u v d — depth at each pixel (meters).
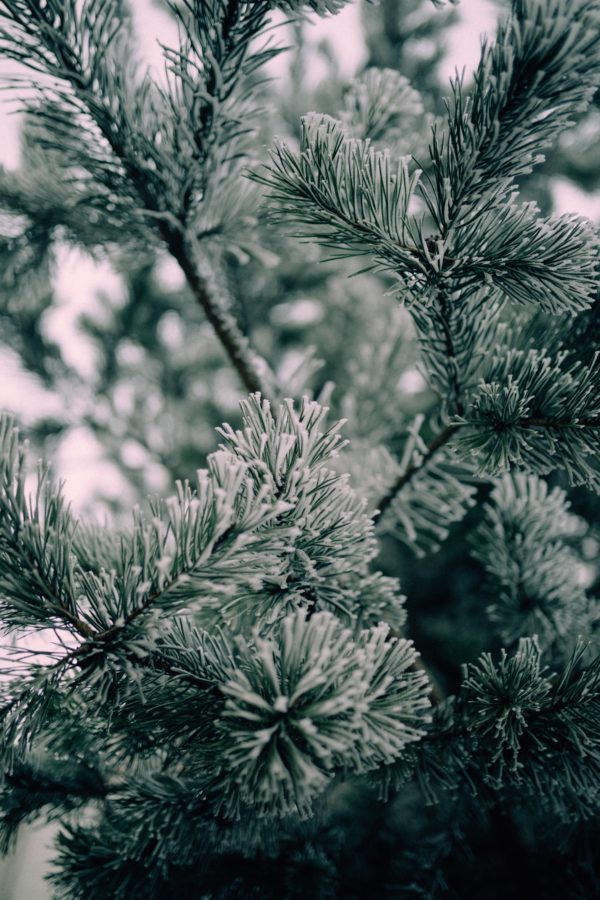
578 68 0.77
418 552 1.12
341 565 0.88
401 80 1.07
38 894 2.20
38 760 1.00
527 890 1.07
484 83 0.79
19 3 0.91
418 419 1.05
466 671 0.89
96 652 0.81
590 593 1.41
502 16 0.79
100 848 0.97
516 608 1.15
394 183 0.84
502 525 1.14
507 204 0.83
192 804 0.92
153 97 1.00
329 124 0.83
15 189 1.12
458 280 0.87
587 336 0.97
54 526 0.80
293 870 1.01
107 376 2.17
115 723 0.85
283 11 0.88
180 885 0.99
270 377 1.13
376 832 1.18
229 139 0.98
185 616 0.88
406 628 1.38
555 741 0.88
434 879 1.08
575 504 1.48
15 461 0.79
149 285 2.09
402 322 1.38
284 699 0.76
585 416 0.88
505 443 0.91
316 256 1.20
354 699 0.77
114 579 0.81
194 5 0.89
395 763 0.92
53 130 0.99
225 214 1.08
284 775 0.74
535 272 0.83
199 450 2.17
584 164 1.69
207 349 2.36
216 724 0.79
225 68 0.93
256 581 0.80
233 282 1.76
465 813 1.08
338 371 2.06
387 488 1.10
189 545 0.79
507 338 1.00
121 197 1.03
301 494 0.82
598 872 1.06
